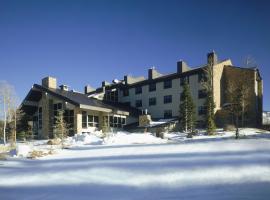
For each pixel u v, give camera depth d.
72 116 37.62
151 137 28.64
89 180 10.77
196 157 14.37
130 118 46.28
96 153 18.77
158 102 48.53
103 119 40.66
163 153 16.58
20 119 39.78
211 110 34.59
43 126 39.84
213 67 40.81
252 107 39.16
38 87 39.94
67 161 15.88
